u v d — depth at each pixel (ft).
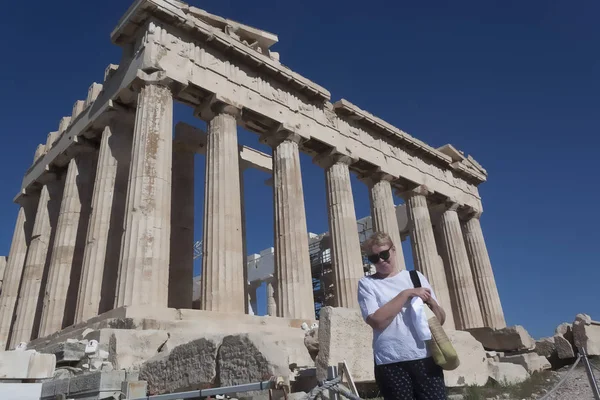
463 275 97.09
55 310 61.00
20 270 82.28
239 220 58.80
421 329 11.87
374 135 88.79
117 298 45.98
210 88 62.85
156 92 57.00
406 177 91.97
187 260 71.87
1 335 75.66
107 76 67.41
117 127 63.67
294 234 65.41
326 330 26.16
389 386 11.99
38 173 84.12
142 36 60.64
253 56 68.74
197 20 63.00
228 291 53.47
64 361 33.37
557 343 61.46
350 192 78.64
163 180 52.90
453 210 103.60
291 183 68.49
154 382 27.99
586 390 38.22
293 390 28.58
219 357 24.75
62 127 84.33
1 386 27.86
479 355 37.73
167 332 38.29
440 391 11.69
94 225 57.52
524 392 37.14
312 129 75.56
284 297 62.18
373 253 13.25
